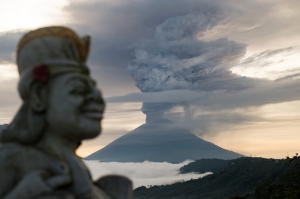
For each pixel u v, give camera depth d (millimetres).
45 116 4148
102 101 4371
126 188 4586
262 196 45719
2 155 3941
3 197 3850
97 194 4277
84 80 4199
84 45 4578
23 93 4129
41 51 4152
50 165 3980
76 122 4109
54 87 4113
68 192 3832
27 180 3721
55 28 4320
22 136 4066
